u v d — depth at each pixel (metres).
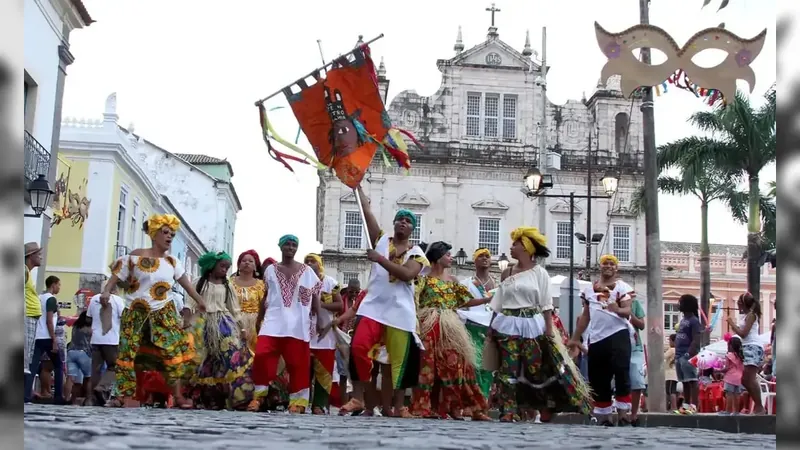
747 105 25.75
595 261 42.44
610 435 4.49
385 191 42.62
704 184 28.00
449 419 7.24
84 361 12.86
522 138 43.59
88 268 27.09
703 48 7.36
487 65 44.09
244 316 9.43
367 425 4.69
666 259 42.47
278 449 2.32
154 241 8.12
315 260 9.18
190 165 48.72
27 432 2.45
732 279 42.19
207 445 2.39
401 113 43.59
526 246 7.70
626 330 8.24
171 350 7.95
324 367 8.94
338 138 8.30
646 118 13.93
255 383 8.02
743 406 12.45
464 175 43.12
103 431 2.77
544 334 7.55
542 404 7.55
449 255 8.01
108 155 27.73
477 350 8.34
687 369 11.80
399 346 7.21
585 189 43.28
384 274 7.33
